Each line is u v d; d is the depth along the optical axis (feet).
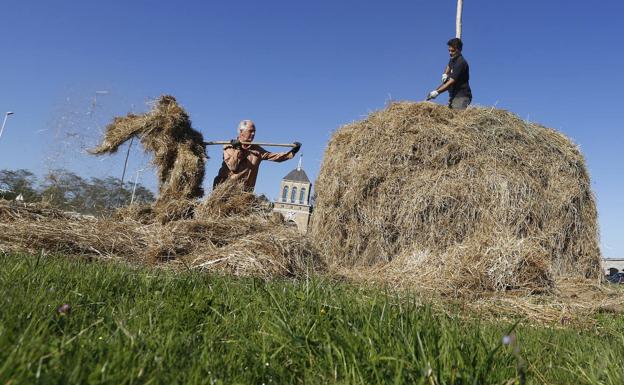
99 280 10.59
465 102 32.50
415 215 26.81
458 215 26.40
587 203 29.12
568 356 8.02
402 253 26.61
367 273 24.71
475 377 5.96
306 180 294.25
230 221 22.45
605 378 6.66
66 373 4.96
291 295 9.90
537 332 10.63
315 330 7.66
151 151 27.78
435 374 5.90
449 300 16.88
